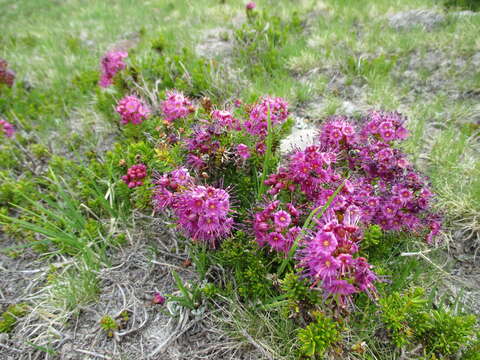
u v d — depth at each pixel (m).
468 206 0.29
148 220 0.31
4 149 0.39
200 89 0.45
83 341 0.24
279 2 0.76
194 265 0.28
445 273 0.25
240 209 0.28
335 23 0.61
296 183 0.24
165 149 0.28
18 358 0.23
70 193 0.34
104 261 0.28
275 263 0.25
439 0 0.61
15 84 0.53
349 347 0.22
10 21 0.98
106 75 0.43
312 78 0.49
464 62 0.45
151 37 0.66
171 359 0.23
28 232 0.31
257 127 0.28
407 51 0.49
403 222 0.24
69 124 0.44
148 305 0.26
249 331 0.23
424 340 0.21
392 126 0.27
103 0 1.06
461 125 0.38
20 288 0.27
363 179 0.26
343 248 0.18
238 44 0.57
